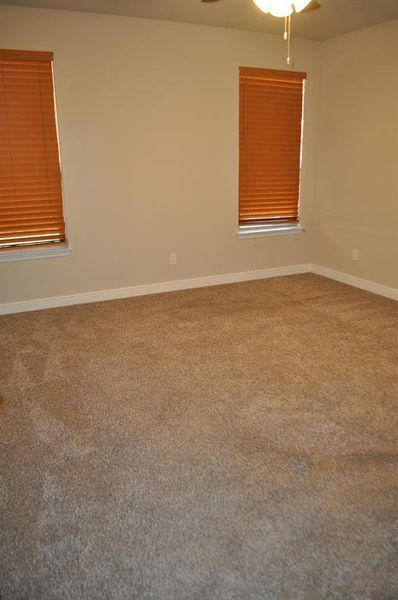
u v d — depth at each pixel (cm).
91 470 209
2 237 406
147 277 468
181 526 177
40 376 298
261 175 496
